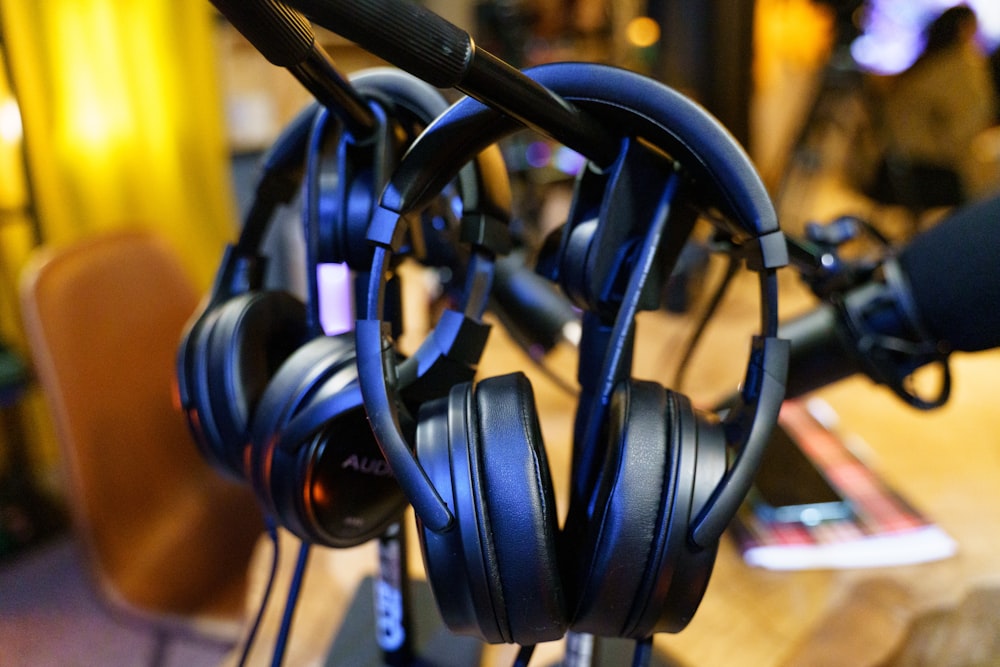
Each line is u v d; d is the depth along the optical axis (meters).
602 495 0.34
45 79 1.79
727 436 0.37
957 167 1.76
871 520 0.75
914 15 1.65
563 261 0.39
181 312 1.16
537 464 0.32
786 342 0.35
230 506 1.18
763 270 0.35
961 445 0.89
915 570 0.70
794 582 0.69
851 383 1.05
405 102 0.40
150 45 1.99
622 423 0.34
